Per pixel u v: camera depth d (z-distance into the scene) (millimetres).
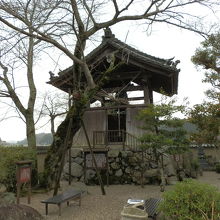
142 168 13961
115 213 8148
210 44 18453
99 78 12156
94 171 14914
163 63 14523
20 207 6816
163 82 17281
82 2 10555
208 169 23156
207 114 16531
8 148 11211
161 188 12219
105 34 15031
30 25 9125
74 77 11828
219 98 17062
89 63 14773
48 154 11680
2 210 6324
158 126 12305
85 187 13625
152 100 18406
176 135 12125
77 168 15594
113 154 15234
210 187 5914
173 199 5719
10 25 8844
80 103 11031
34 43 12789
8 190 10984
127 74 15820
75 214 8141
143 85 16031
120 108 16375
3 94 12539
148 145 12047
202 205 5473
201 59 19500
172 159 16438
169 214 5668
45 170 11641
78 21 10766
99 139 15961
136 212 6047
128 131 15586
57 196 8562
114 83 17828
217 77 18047
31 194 11008
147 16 10125
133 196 10930
